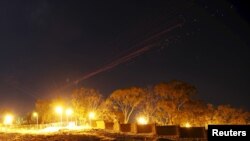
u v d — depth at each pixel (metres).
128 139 33.78
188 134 36.03
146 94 55.62
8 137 34.00
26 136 34.22
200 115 53.69
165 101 54.22
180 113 53.75
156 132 37.25
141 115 55.12
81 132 37.69
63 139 32.12
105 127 43.22
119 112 55.66
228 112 54.00
